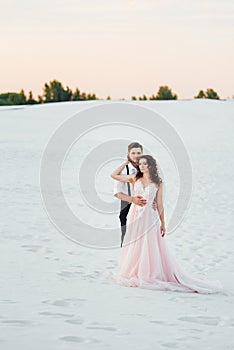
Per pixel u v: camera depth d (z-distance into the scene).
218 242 12.76
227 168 29.75
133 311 6.96
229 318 6.91
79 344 5.43
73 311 6.74
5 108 51.50
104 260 10.39
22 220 13.77
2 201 16.52
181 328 6.29
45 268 9.32
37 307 6.82
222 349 5.59
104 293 7.91
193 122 45.47
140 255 8.77
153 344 5.61
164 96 105.31
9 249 10.59
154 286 8.52
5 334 5.59
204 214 17.12
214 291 8.55
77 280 8.66
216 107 50.25
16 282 8.20
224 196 21.19
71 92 116.00
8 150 30.62
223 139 40.59
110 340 5.63
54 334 5.70
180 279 8.67
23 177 22.30
